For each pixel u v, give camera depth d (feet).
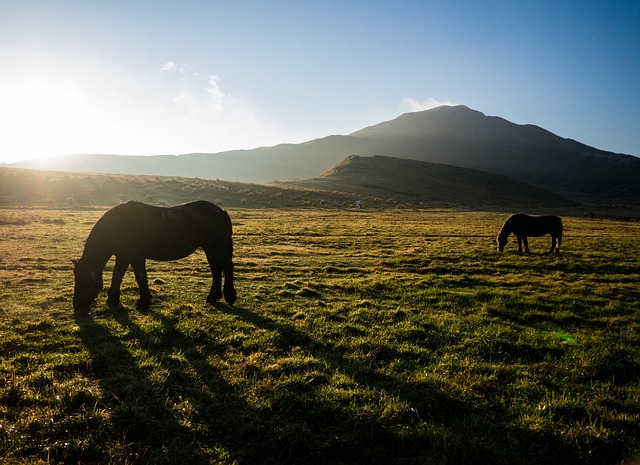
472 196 354.54
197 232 29.48
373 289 38.06
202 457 12.56
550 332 26.00
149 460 12.30
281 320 26.94
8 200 152.97
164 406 15.23
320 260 56.03
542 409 15.57
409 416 15.11
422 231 101.35
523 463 12.66
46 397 15.53
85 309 26.50
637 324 27.94
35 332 22.97
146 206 28.66
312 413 14.93
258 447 13.19
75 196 173.99
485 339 23.32
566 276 48.39
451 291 37.09
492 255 63.10
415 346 22.44
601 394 17.12
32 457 12.09
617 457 13.21
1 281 36.27
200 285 37.86
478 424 14.46
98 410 14.43
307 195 248.11
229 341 22.47
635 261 60.03
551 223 66.54
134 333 23.24
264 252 61.72
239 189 233.76
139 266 28.35
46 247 58.39
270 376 18.02
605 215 247.09
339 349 22.00
